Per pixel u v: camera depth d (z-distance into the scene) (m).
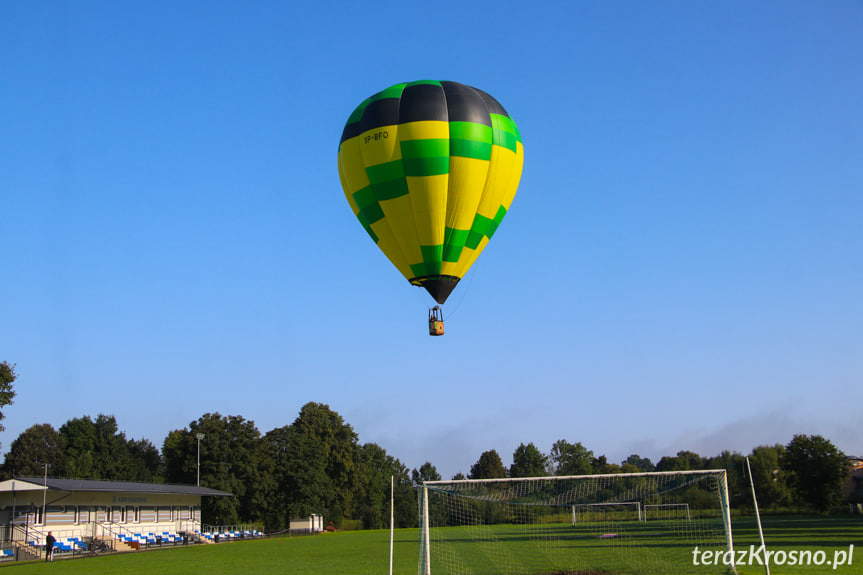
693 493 53.75
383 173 31.67
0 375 62.19
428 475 150.38
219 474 87.44
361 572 29.62
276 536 80.25
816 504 78.44
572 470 139.88
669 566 26.33
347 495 106.88
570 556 31.64
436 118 31.45
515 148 33.06
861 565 25.55
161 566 36.09
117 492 56.44
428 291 33.12
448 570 29.17
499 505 53.53
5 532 48.44
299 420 109.25
